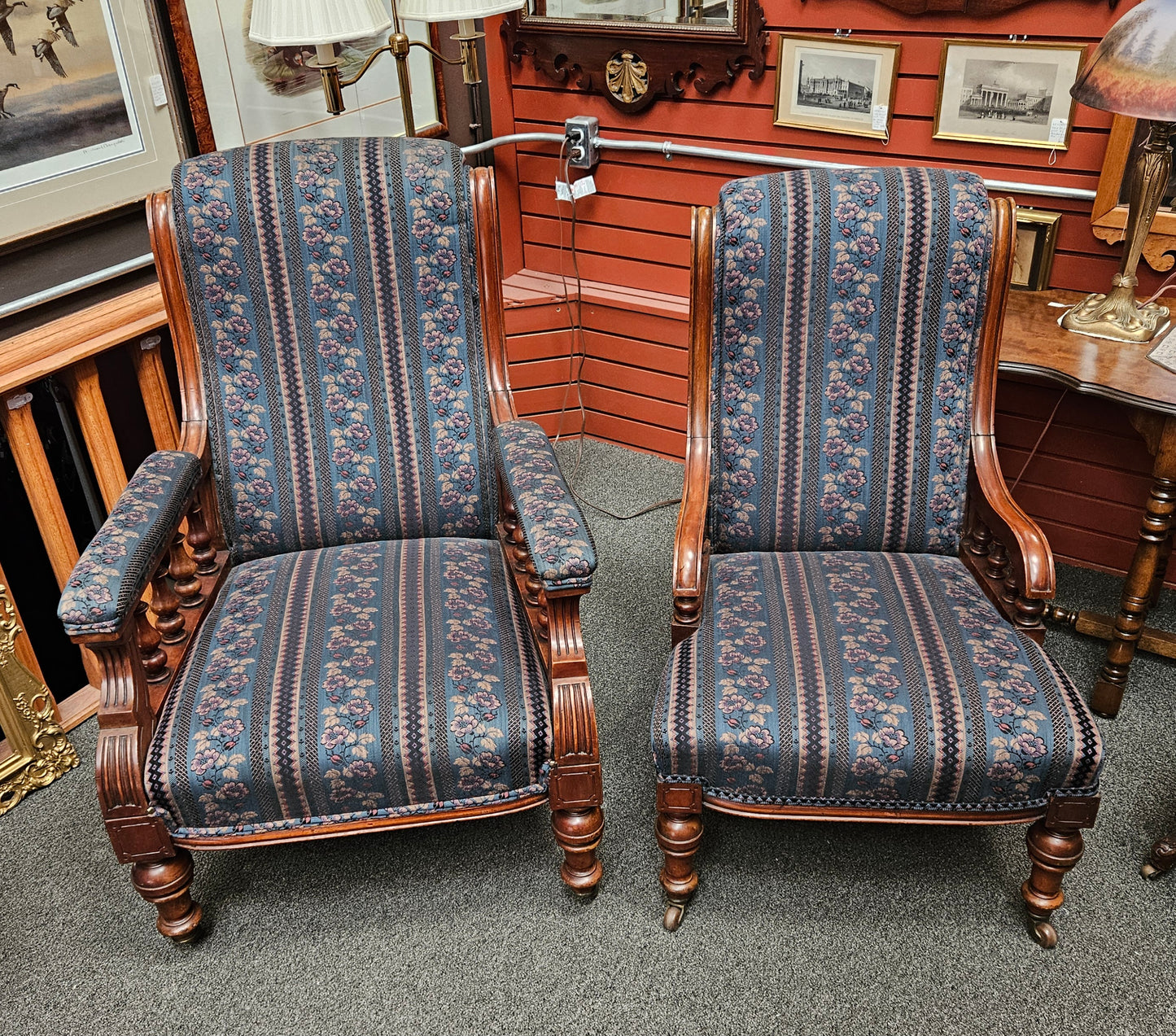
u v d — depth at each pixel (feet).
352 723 4.73
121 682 4.68
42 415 7.20
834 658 4.95
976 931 5.40
